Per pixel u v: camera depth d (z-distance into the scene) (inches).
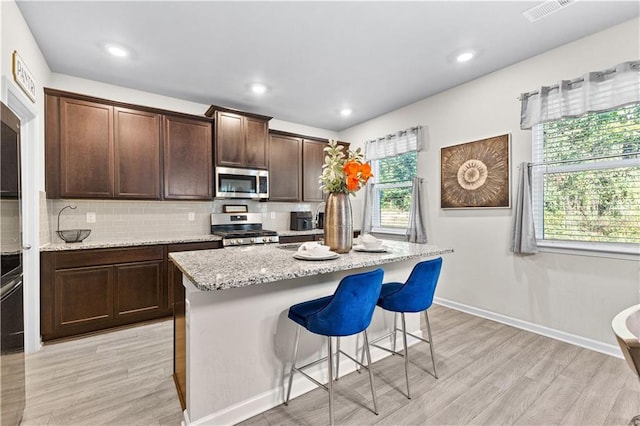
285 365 73.2
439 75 126.1
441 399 72.5
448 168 139.5
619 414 67.0
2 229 57.2
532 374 83.2
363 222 181.6
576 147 102.5
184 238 135.6
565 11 85.7
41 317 102.0
